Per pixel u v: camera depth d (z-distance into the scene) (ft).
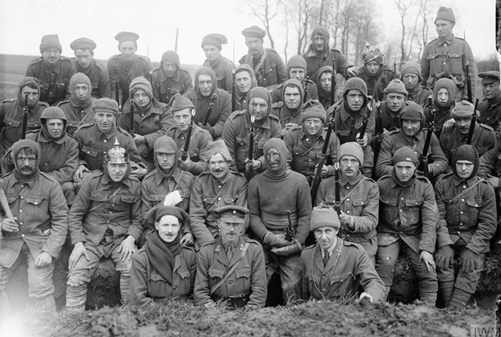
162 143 16.88
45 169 17.94
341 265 15.26
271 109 19.93
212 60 22.72
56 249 16.34
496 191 17.57
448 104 19.77
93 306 16.46
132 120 19.65
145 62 22.77
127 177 16.99
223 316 14.14
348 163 16.51
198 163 18.28
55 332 13.60
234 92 20.30
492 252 17.30
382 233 17.15
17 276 16.53
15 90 21.18
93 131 18.62
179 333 13.15
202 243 16.38
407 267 16.62
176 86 22.07
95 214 16.88
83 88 19.63
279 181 16.88
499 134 19.48
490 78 19.95
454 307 16.08
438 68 22.33
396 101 19.61
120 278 16.19
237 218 15.12
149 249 15.05
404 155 16.55
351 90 18.62
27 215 16.47
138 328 13.41
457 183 17.24
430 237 16.44
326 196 17.07
